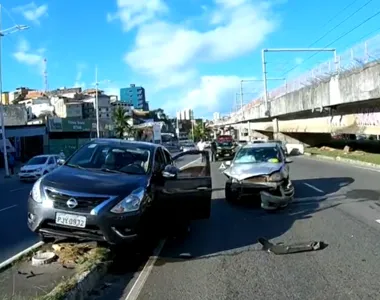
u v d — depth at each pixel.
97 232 6.48
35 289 5.23
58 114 100.94
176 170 8.27
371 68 23.92
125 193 6.75
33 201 6.78
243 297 5.16
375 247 7.33
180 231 8.73
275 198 11.23
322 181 18.05
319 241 7.84
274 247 7.47
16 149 54.44
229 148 39.44
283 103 41.72
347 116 32.50
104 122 90.19
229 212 11.42
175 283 5.78
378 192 14.23
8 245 8.30
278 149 14.17
